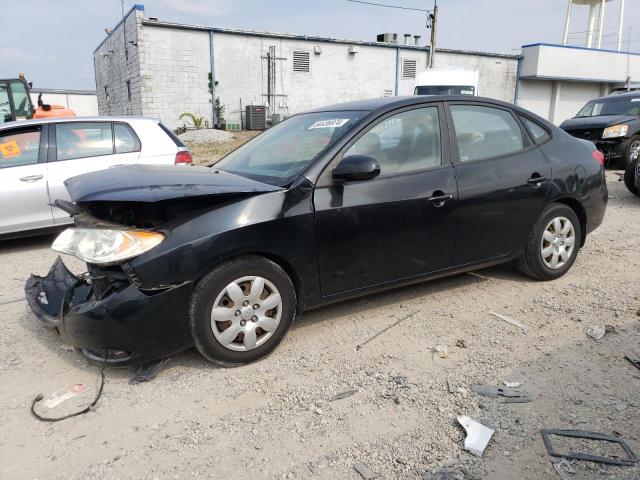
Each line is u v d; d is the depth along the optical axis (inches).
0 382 123.0
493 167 163.2
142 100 920.3
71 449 99.4
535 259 177.3
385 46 1103.0
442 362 129.6
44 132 246.1
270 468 93.5
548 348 135.4
